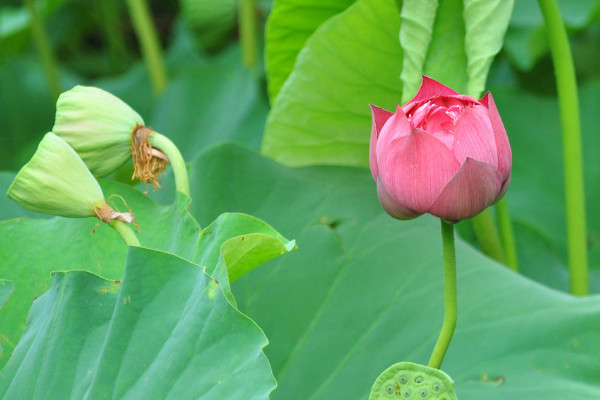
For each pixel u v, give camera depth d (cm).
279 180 185
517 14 282
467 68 172
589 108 269
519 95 268
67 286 154
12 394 154
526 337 169
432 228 182
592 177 259
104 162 164
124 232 157
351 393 170
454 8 172
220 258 154
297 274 178
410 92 173
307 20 200
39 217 181
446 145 150
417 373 149
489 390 165
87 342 152
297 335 175
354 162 197
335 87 190
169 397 148
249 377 146
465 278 176
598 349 166
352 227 182
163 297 151
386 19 182
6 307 166
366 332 174
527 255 218
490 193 150
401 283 176
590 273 238
